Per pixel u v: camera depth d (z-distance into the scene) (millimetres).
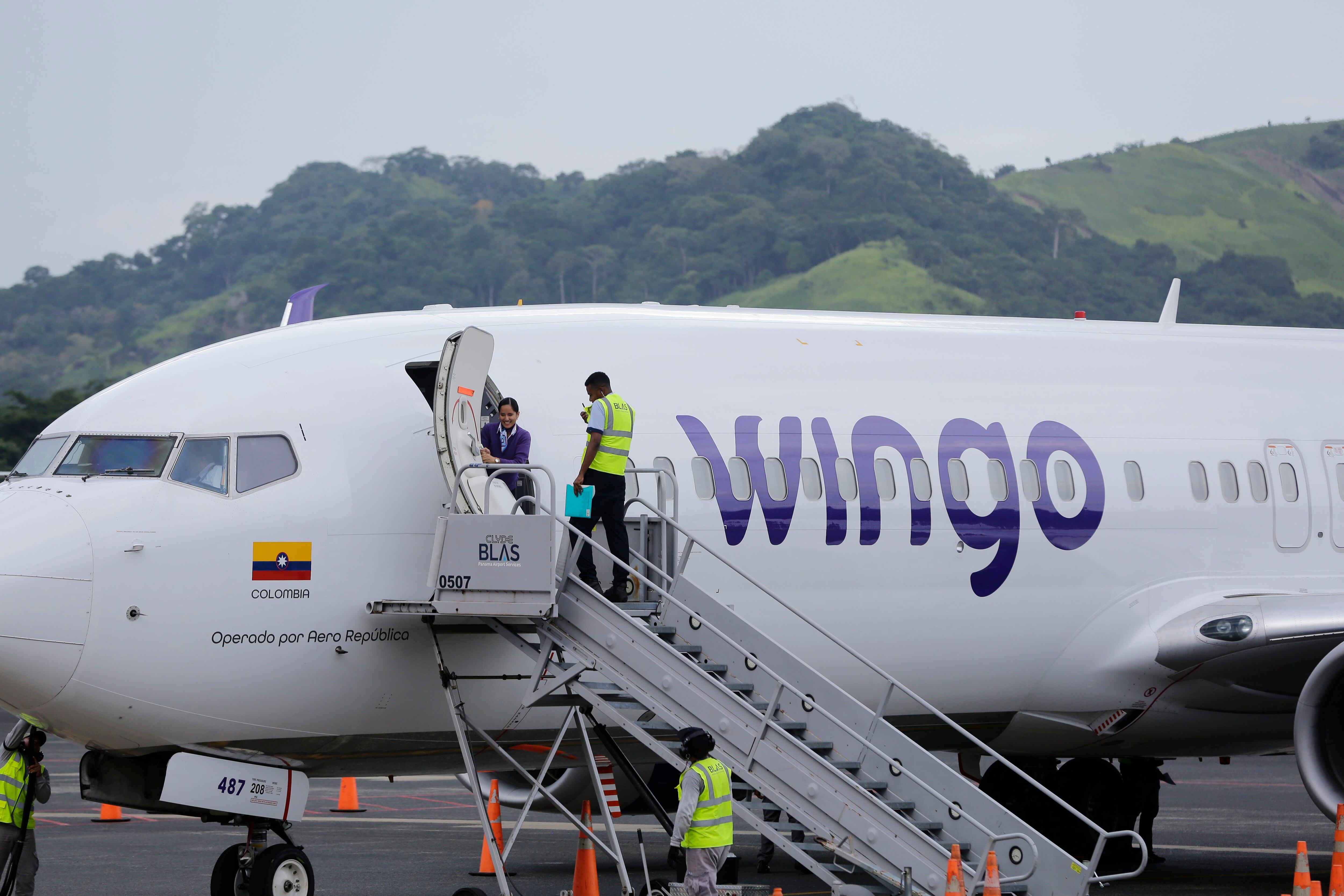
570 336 34969
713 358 35969
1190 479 39375
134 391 30344
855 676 35312
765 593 31906
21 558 27000
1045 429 38281
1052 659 37531
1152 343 42344
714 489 33969
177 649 27984
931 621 35875
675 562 32719
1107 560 37906
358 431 30344
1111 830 43500
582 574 30344
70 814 54094
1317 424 41844
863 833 27141
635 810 43438
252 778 29844
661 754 28031
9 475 30484
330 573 29203
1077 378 39938
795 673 29531
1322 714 33781
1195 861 45125
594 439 29562
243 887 30219
